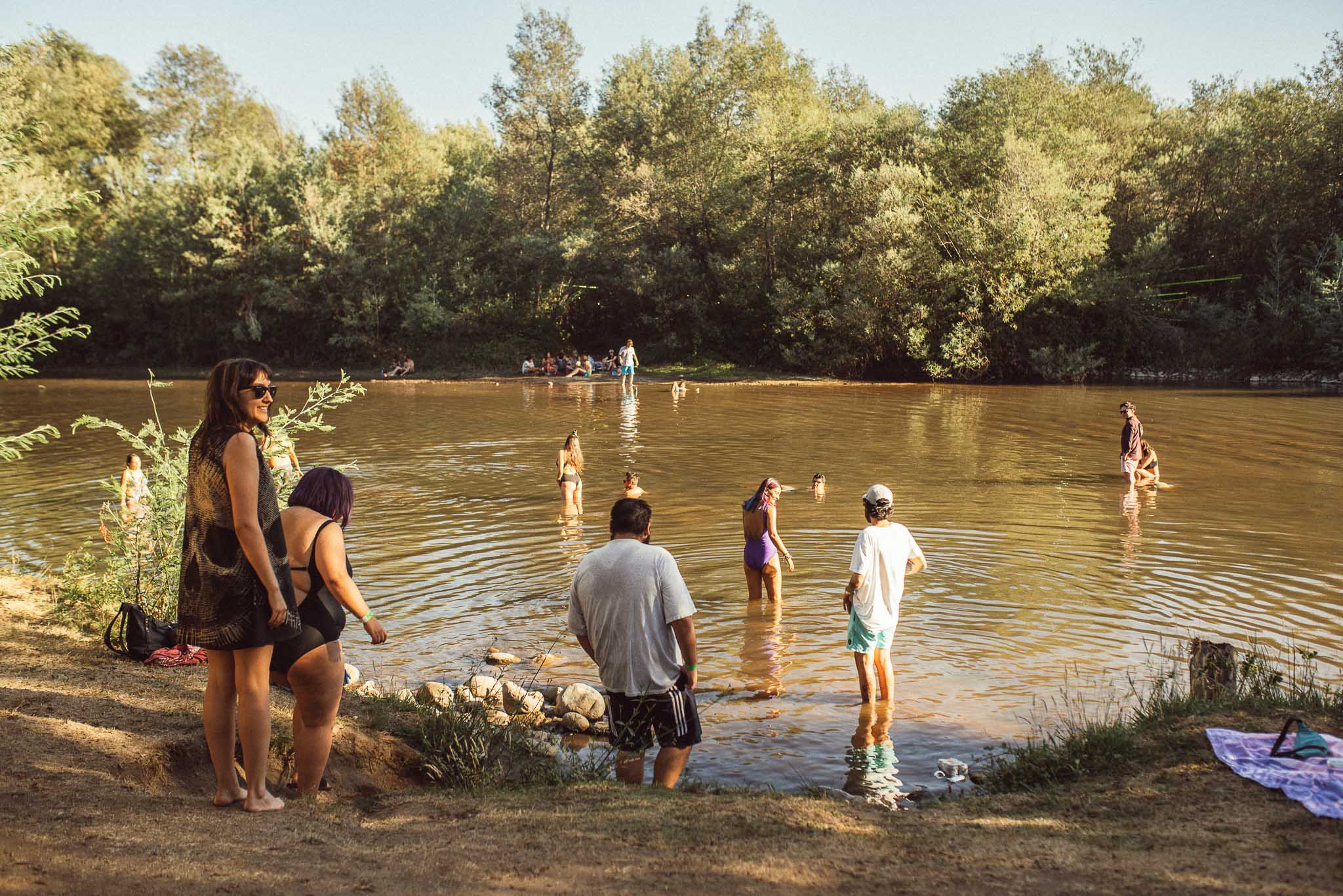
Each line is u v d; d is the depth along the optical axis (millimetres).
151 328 57312
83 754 4742
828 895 3439
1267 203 45219
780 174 48531
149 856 3625
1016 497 15422
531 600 9969
